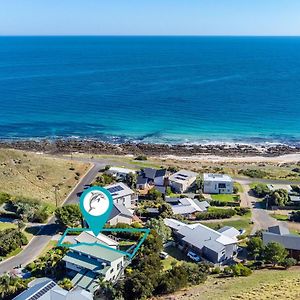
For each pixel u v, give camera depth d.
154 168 116.12
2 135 159.62
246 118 188.00
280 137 162.38
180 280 56.84
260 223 86.75
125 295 55.12
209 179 103.19
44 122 177.75
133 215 84.94
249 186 107.62
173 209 88.69
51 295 52.56
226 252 70.75
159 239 70.75
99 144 148.50
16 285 57.53
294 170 122.19
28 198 89.50
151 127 172.62
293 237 73.50
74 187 101.31
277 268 67.44
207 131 168.25
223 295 51.62
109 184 100.75
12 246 70.25
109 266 60.72
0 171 103.56
